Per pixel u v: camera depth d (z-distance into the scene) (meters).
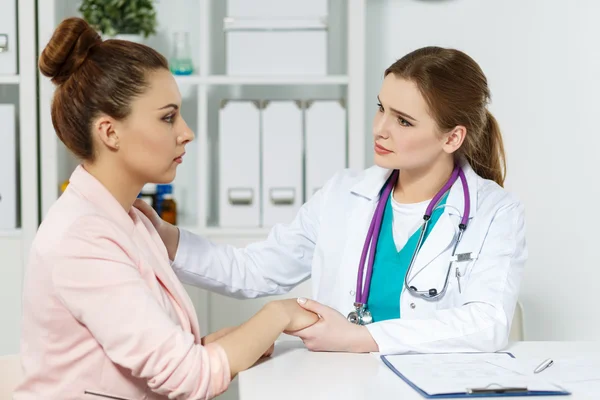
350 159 2.48
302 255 1.66
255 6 2.47
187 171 2.81
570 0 2.72
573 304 2.80
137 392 1.19
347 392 1.08
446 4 2.74
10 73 2.45
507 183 2.79
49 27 2.42
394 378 1.14
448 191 1.54
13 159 2.45
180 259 1.50
